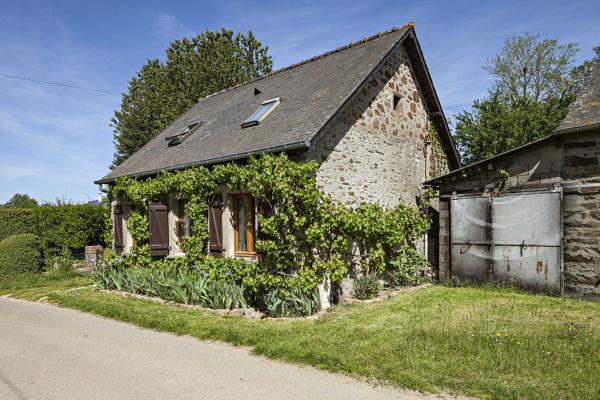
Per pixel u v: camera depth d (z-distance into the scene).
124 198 13.47
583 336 5.54
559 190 8.52
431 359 4.90
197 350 5.77
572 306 7.55
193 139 12.54
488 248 9.69
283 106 10.80
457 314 7.15
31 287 12.27
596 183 8.00
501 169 9.52
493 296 8.66
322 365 4.93
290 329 6.50
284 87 12.34
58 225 17.98
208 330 6.61
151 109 27.70
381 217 9.81
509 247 9.34
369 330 6.33
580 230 8.25
